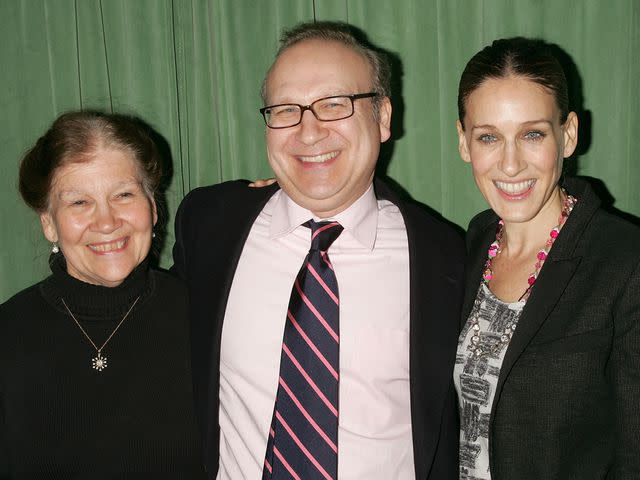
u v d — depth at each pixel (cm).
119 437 158
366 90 158
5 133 233
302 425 149
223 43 222
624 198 216
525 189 143
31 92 232
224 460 162
